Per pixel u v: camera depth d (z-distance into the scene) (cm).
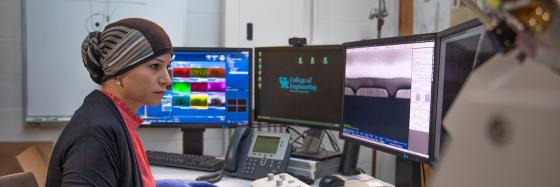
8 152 196
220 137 241
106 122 100
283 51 191
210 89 197
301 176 166
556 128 31
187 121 198
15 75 209
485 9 40
